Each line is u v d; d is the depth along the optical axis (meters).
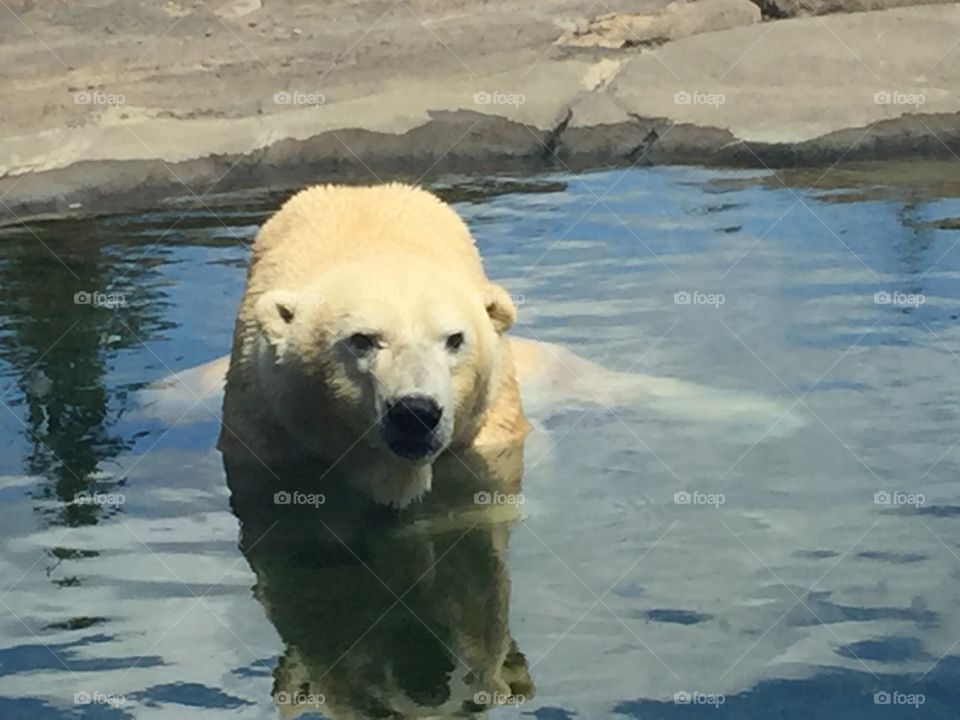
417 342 5.18
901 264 7.95
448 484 5.75
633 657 4.28
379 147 10.50
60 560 5.07
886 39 11.16
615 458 5.87
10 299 7.83
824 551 4.94
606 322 7.32
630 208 9.23
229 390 6.00
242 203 9.75
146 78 11.11
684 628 4.45
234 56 11.53
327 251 5.91
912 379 6.47
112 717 4.01
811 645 4.31
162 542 5.25
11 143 10.05
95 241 8.91
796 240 8.45
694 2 12.54
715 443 5.93
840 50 11.02
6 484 5.72
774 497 5.40
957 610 4.49
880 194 9.29
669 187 9.70
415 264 5.50
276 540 5.27
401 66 11.48
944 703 3.98
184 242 8.87
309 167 10.39
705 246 8.41
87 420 6.35
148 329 7.40
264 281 5.97
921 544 4.97
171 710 4.04
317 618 4.63
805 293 7.58
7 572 4.98
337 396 5.36
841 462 5.68
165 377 6.80
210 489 5.72
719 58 11.09
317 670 4.28
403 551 5.17
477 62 11.55
